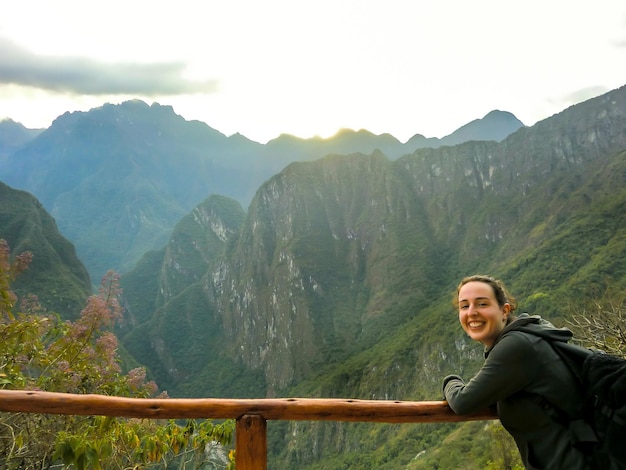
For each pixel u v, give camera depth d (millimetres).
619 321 6848
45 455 4074
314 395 83250
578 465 1928
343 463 57438
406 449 47844
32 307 5621
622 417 1891
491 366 2121
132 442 4004
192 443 4203
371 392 73875
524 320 2197
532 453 2084
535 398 2057
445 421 2525
